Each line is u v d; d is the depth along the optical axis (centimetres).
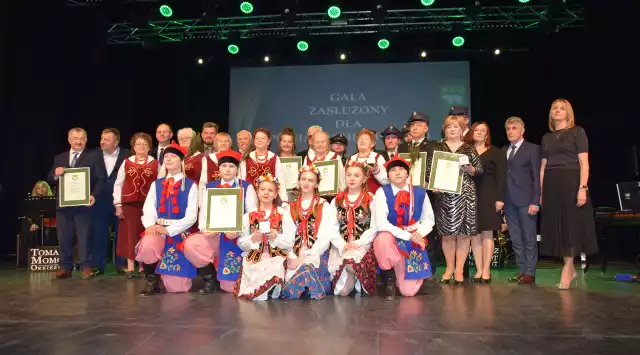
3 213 891
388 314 372
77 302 429
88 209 614
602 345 290
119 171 597
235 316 367
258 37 1095
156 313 379
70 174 608
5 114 877
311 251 449
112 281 572
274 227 450
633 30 847
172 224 476
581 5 990
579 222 489
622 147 924
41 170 946
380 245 438
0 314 378
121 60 1136
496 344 291
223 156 479
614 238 923
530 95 1178
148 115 1194
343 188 535
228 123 1207
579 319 355
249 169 533
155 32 1080
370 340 299
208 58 1160
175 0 1006
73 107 1012
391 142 596
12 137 892
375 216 455
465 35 1123
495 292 478
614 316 365
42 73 942
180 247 479
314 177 460
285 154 582
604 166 973
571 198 491
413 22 1056
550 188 504
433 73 1166
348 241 462
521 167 562
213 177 518
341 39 1133
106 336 311
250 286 440
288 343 293
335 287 458
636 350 280
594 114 986
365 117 1173
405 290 453
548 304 412
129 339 304
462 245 539
